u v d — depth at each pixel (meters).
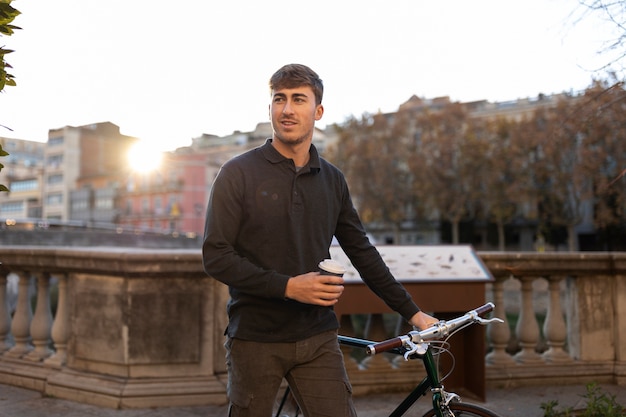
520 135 37.16
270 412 1.95
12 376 4.22
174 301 3.87
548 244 49.25
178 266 3.79
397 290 2.21
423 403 3.94
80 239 26.36
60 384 3.92
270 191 1.93
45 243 24.12
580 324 4.52
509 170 40.31
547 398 4.02
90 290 3.96
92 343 3.93
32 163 102.88
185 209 79.81
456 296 3.80
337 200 2.11
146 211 83.38
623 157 21.97
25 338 4.43
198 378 3.87
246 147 78.44
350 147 46.03
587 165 23.25
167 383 3.79
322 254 2.00
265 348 1.92
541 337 6.29
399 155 45.59
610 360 4.52
